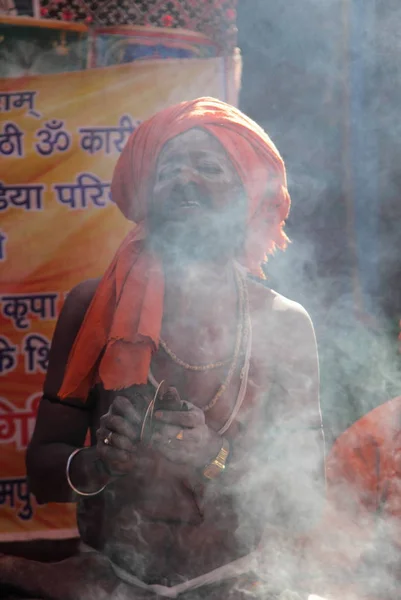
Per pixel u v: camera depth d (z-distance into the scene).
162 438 1.16
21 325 2.02
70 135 2.01
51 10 2.01
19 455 2.03
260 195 1.31
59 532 2.03
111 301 1.31
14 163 2.01
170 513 1.28
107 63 2.03
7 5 1.99
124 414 1.16
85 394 1.33
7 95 2.00
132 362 1.25
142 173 1.31
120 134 2.02
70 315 1.41
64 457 1.30
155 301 1.26
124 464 1.16
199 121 1.27
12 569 1.36
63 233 2.02
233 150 1.27
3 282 2.02
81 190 2.02
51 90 2.01
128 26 2.02
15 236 2.02
